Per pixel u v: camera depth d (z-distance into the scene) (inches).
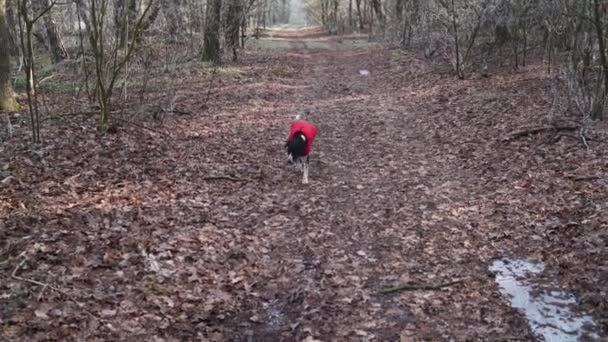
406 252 298.2
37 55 839.1
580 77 492.7
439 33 841.5
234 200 357.7
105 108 442.0
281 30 2290.8
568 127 445.1
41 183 335.6
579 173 364.8
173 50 652.1
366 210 353.4
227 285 258.7
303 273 276.4
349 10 2021.4
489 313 240.1
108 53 541.3
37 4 590.6
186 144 463.8
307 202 364.2
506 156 422.0
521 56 810.8
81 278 240.8
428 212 346.3
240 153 456.4
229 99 655.1
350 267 283.4
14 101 505.4
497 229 314.5
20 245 258.2
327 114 614.2
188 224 313.1
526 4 685.9
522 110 530.0
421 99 655.8
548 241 292.7
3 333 196.1
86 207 313.4
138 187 353.7
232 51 963.3
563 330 225.1
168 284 250.2
